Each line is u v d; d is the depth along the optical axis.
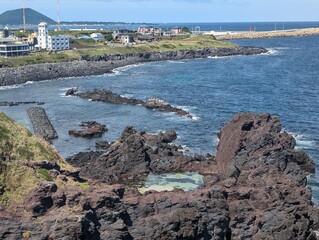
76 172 62.28
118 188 58.34
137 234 55.03
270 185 67.12
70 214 50.31
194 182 85.81
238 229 59.97
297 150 90.31
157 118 138.00
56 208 51.94
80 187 57.22
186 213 56.34
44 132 120.69
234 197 62.78
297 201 64.00
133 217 56.06
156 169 91.81
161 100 158.12
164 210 57.38
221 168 90.38
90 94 174.75
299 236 59.78
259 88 188.38
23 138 64.81
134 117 140.12
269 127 92.56
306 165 87.94
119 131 124.94
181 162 93.56
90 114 146.12
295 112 141.38
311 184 83.00
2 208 50.81
